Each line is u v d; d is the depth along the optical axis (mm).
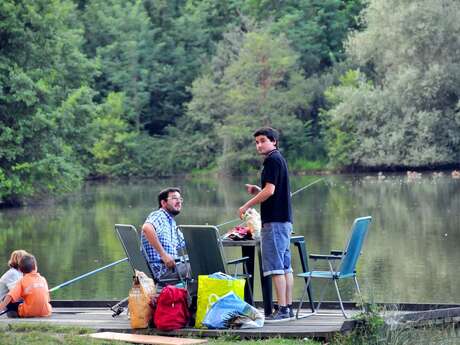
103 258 51594
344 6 173750
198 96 156375
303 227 64688
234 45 162625
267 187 24453
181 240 26781
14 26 91375
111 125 155000
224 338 22938
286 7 172875
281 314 25016
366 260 48344
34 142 92562
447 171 132500
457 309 26094
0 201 91375
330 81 154125
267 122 149750
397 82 126438
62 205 95438
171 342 22375
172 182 140125
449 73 124750
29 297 26953
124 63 168000
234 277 24984
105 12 175250
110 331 24188
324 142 147375
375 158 133500
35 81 92688
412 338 23969
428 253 50500
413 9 123562
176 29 175500
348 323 23375
